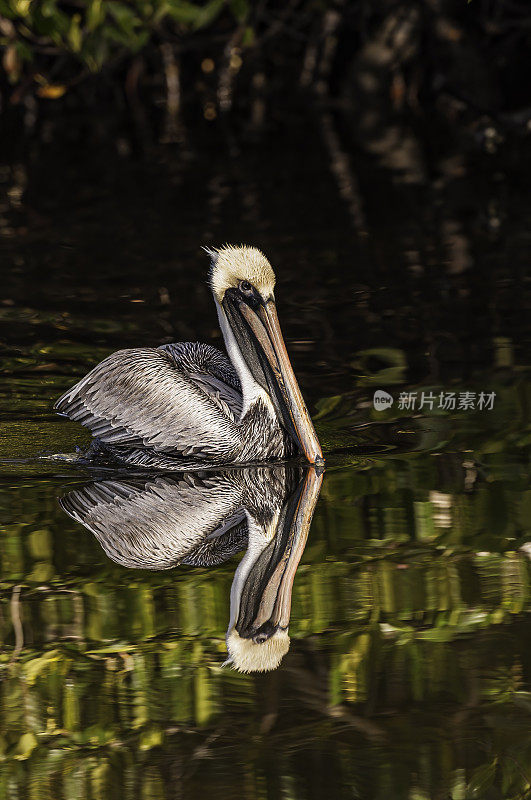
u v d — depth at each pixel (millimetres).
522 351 13797
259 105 38062
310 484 10250
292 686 6707
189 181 25391
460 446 11070
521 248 18797
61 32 21812
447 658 6953
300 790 5613
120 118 36406
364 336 14617
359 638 7246
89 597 7859
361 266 17969
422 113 35562
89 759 6027
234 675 6848
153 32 31641
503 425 11602
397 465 10609
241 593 7910
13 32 25594
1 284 17359
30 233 20656
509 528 8938
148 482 10438
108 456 11211
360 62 36875
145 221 21375
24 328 15289
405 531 8977
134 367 11023
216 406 10977
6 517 9406
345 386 12930
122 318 15625
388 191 23781
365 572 8211
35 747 6133
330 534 8984
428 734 6172
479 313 15375
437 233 20000
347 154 28594
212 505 9766
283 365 11000
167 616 7570
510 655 6949
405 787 5668
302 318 15445
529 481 9992
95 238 20172
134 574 8266
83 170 27203
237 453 10859
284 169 26656
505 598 7730
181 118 36406
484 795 5582
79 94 38438
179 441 10742
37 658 7043
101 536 8969
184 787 5703
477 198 22906
